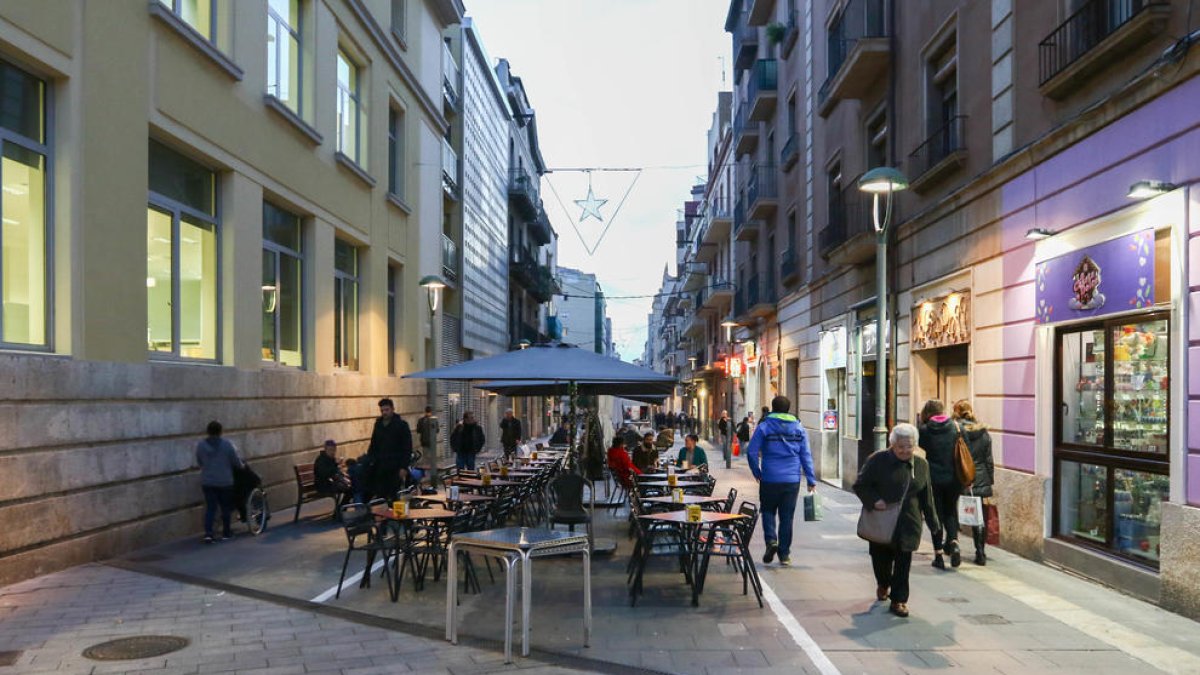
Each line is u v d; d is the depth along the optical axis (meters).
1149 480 7.22
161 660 5.47
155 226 10.12
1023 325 9.23
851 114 16.25
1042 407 8.79
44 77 8.20
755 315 27.16
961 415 9.05
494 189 35.09
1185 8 6.56
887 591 7.15
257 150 12.38
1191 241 6.46
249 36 12.12
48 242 8.19
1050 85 8.38
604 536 11.09
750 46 27.52
